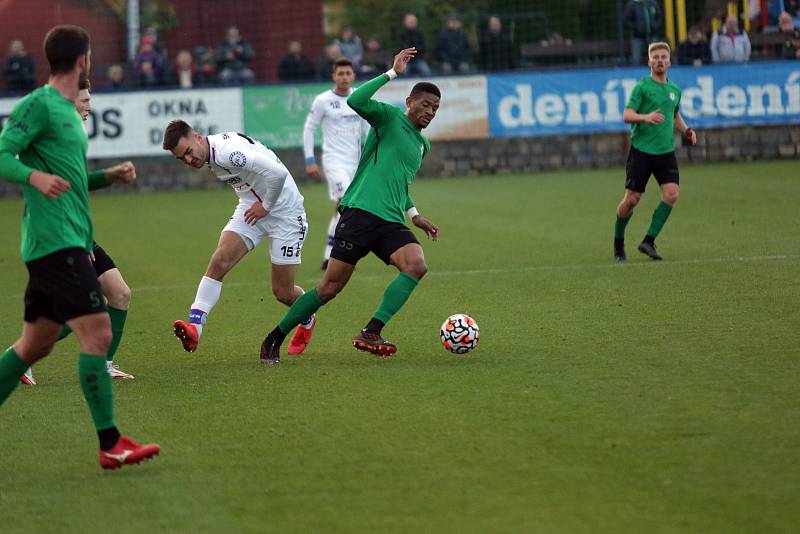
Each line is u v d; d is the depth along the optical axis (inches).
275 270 1109.7
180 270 1715.1
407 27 3176.7
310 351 1098.7
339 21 4151.1
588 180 2842.0
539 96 3088.1
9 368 744.3
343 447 753.0
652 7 3105.3
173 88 2984.7
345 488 668.7
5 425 857.5
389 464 711.7
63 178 719.1
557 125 3105.3
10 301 1488.7
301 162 3097.9
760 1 3235.7
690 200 2311.8
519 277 1493.6
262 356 1045.8
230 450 759.7
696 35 3097.9
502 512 618.8
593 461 700.7
